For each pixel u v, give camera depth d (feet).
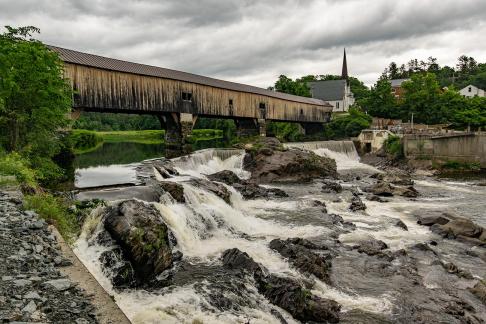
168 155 116.16
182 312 27.32
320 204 68.69
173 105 111.45
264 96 149.59
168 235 41.06
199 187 63.26
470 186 97.40
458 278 37.63
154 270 33.63
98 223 36.42
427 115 178.50
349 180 104.47
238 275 34.60
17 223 26.35
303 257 38.40
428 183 102.58
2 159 45.44
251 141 127.54
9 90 50.67
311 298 30.66
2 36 54.34
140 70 103.35
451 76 403.95
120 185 62.13
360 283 35.70
